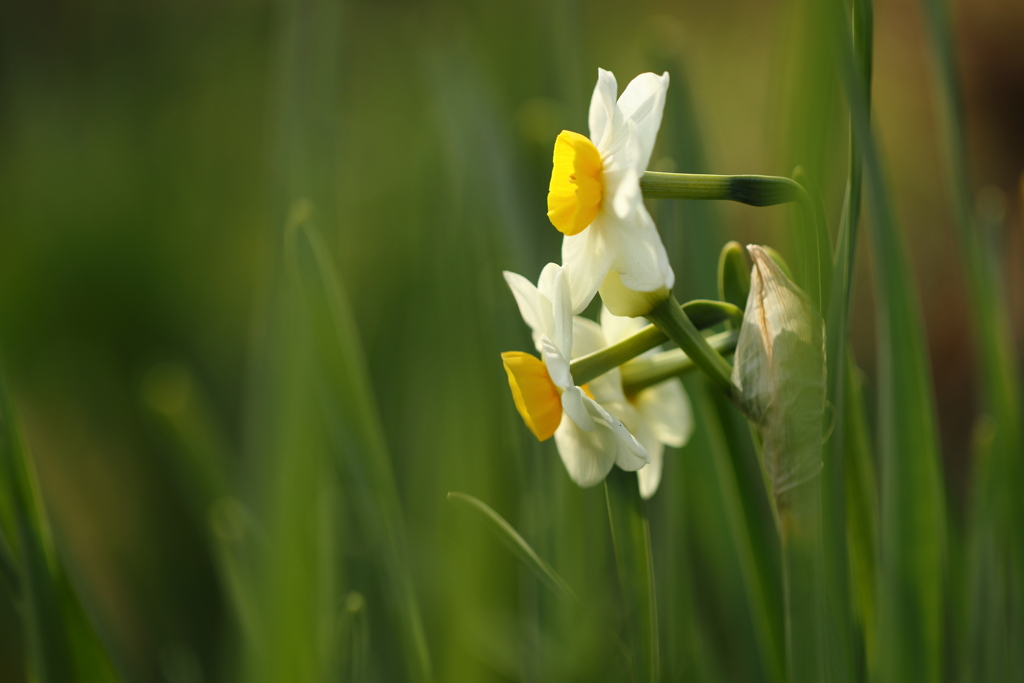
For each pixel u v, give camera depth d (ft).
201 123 6.64
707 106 6.94
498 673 2.77
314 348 2.25
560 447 1.98
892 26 5.91
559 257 2.73
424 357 3.40
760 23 7.60
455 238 2.99
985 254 2.27
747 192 1.91
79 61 6.68
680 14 7.83
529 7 4.14
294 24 2.85
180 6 7.15
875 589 2.03
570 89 2.89
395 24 7.06
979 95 5.26
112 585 3.97
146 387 3.61
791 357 1.91
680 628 2.20
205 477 3.13
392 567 2.23
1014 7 5.08
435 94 3.18
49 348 5.23
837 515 1.96
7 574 2.06
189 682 3.06
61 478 4.55
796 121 2.07
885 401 2.07
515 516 2.79
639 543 2.01
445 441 2.98
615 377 2.02
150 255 5.67
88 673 2.04
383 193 5.35
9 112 6.28
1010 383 2.17
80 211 5.74
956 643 2.24
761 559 2.06
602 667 2.25
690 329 1.92
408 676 2.25
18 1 6.41
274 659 2.32
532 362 1.98
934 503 2.05
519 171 2.84
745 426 2.15
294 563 2.38
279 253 2.86
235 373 5.23
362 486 2.23
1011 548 2.16
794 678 1.92
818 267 1.92
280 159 2.88
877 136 2.07
